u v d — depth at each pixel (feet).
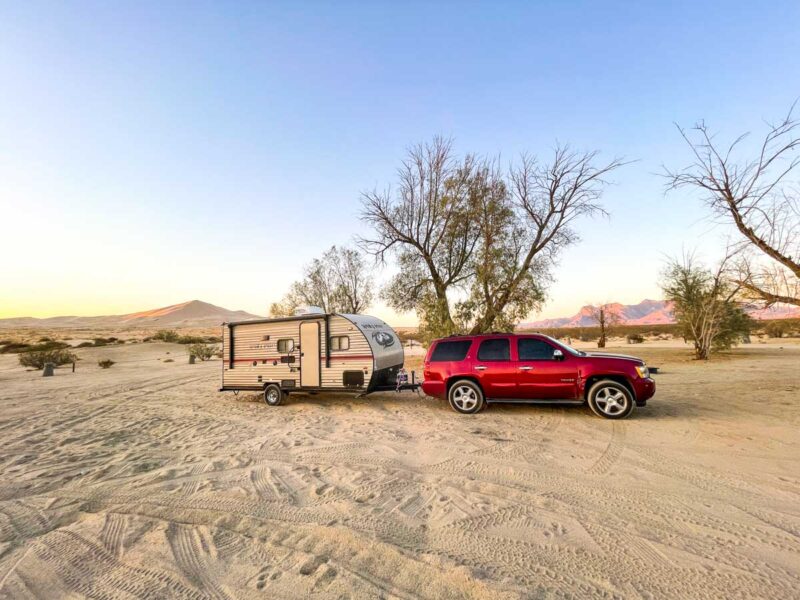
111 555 11.40
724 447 19.58
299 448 21.90
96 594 9.66
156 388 50.21
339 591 9.39
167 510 14.24
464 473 17.30
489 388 28.84
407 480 16.62
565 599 8.91
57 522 13.58
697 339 66.33
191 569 10.56
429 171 72.02
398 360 38.83
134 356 119.24
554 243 68.64
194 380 58.85
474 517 13.11
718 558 10.46
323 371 34.88
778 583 9.37
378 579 9.84
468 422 26.91
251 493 15.57
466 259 71.00
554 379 27.22
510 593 9.11
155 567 10.70
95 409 35.83
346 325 34.40
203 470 18.56
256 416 31.58
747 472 16.35
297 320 36.11
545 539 11.62
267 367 37.09
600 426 24.47
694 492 14.60
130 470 18.78
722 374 45.73
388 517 13.21
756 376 43.11
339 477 17.17
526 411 29.68
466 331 67.56
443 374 30.07
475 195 68.74
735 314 67.46
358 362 33.81
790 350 77.77
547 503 14.07
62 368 86.53
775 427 22.72
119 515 13.96
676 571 9.94
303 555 11.03
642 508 13.47
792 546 10.96
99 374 70.64
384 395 40.52
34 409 36.29
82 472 18.67
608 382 26.16
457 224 69.21
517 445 21.17
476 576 9.80
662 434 22.17
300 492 15.60
